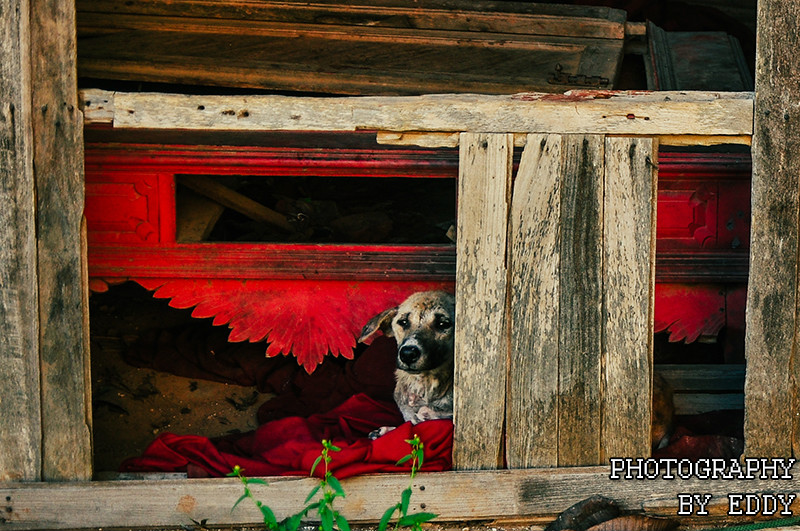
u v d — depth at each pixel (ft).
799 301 14.12
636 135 13.91
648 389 14.42
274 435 16.21
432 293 15.81
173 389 19.22
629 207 14.03
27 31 13.34
